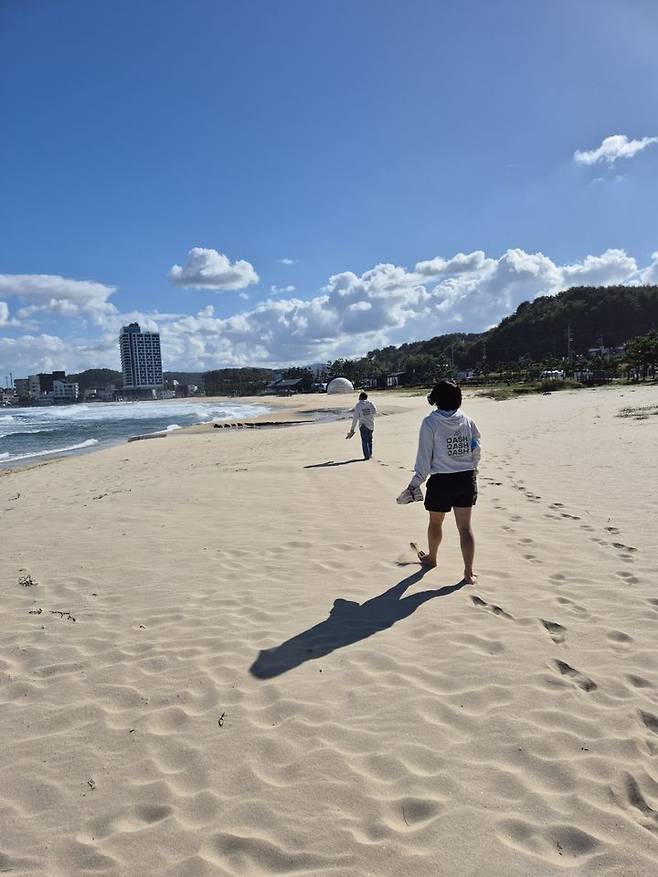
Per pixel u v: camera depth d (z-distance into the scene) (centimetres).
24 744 309
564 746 288
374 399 7688
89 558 646
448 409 517
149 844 238
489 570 547
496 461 1202
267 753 292
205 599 509
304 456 1579
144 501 977
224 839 239
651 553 573
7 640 440
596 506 767
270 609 479
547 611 450
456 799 255
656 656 375
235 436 2744
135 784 274
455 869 219
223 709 333
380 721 314
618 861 220
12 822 253
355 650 397
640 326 15638
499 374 12019
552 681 347
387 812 250
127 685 366
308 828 243
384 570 562
